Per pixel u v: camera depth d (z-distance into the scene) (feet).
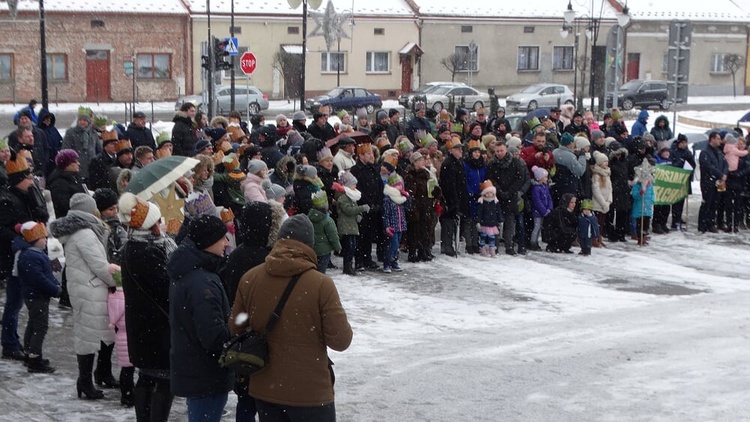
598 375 26.13
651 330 32.78
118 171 36.22
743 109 158.61
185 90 150.00
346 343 16.16
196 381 17.60
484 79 171.94
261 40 154.40
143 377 20.16
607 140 53.47
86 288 23.45
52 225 23.59
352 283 41.39
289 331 16.17
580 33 174.40
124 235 25.00
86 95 143.95
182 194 28.43
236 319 16.65
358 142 46.55
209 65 94.07
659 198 55.62
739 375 25.89
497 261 47.19
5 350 27.94
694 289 43.57
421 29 166.20
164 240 20.53
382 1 166.50
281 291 16.24
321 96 140.46
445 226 47.29
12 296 27.76
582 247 49.85
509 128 61.05
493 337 32.40
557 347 30.14
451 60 167.22
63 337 30.63
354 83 162.30
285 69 155.22
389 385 25.31
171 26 147.64
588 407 22.86
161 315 19.70
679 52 69.31
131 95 146.41
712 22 185.78
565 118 63.26
